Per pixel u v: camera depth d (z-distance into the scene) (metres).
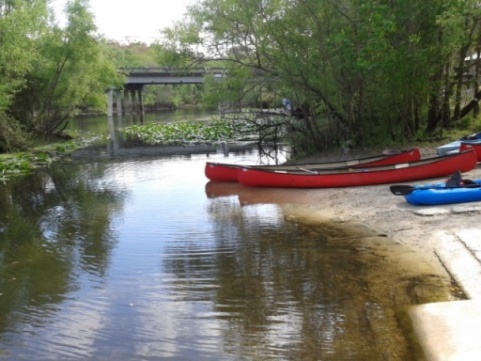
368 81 19.61
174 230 11.59
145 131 40.56
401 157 16.38
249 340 6.32
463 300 6.82
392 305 6.95
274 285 7.98
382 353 5.78
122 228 12.03
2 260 10.00
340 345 6.04
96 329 6.84
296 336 6.34
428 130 22.23
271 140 29.36
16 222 13.23
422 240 9.34
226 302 7.47
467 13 16.91
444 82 20.94
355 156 20.20
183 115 66.50
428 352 5.67
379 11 17.34
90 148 31.42
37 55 30.80
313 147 22.80
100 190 17.30
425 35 18.55
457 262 8.08
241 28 21.36
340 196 13.78
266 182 15.67
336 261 8.86
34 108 35.19
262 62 22.22
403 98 20.03
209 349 6.17
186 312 7.22
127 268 9.19
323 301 7.27
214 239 10.72
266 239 10.49
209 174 17.47
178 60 22.61
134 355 6.13
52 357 6.17
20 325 7.04
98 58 36.97
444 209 10.91
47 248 10.70
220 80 23.30
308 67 20.36
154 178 19.09
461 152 14.52
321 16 19.62
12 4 29.28
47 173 22.09
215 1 21.06
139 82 62.84
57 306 7.64
